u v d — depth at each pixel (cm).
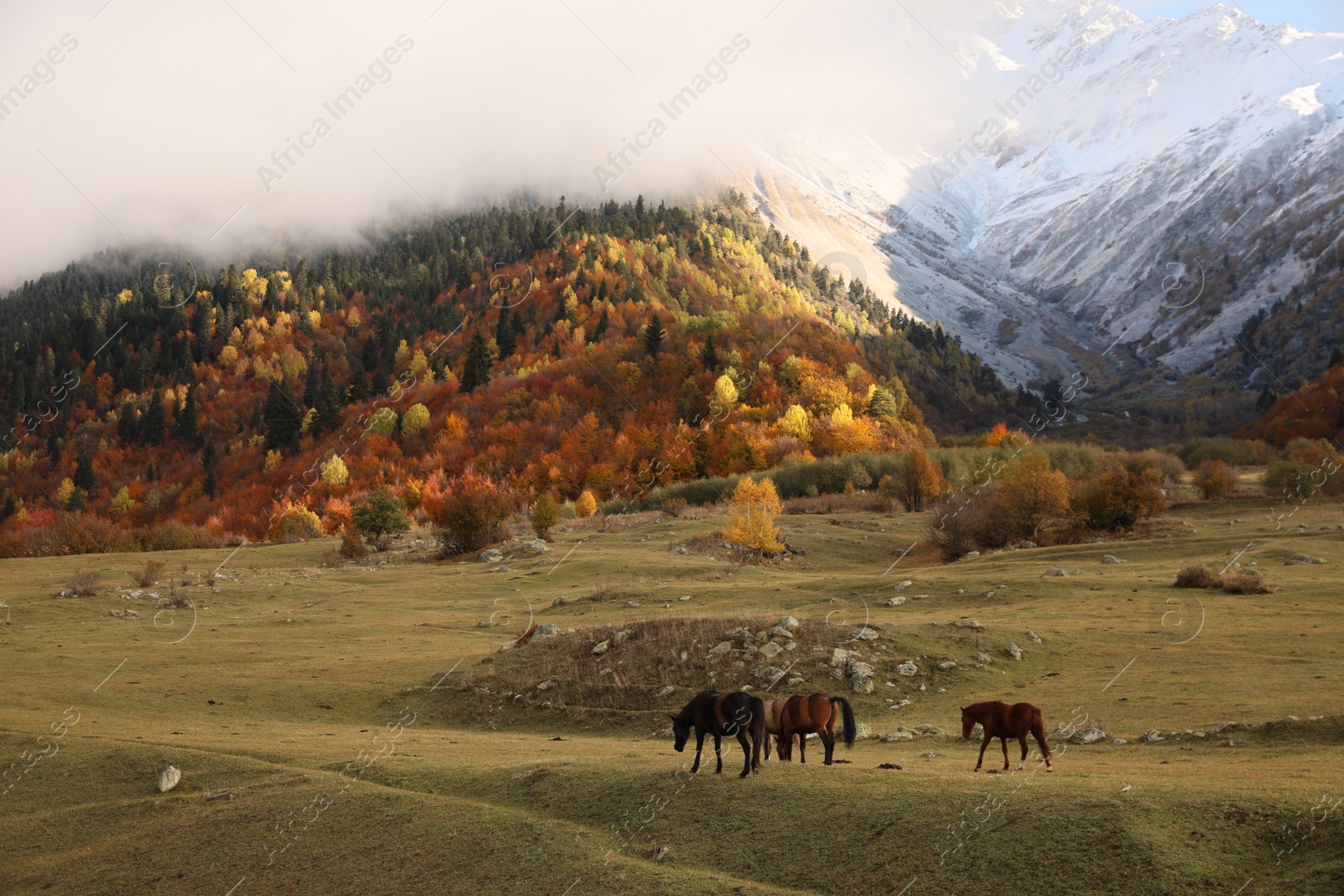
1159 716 2094
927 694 2578
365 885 1396
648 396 17325
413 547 8581
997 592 4128
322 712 2852
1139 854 1065
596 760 1848
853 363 18662
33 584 6031
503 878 1316
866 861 1179
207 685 3098
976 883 1086
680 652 2930
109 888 1538
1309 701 2123
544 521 8219
